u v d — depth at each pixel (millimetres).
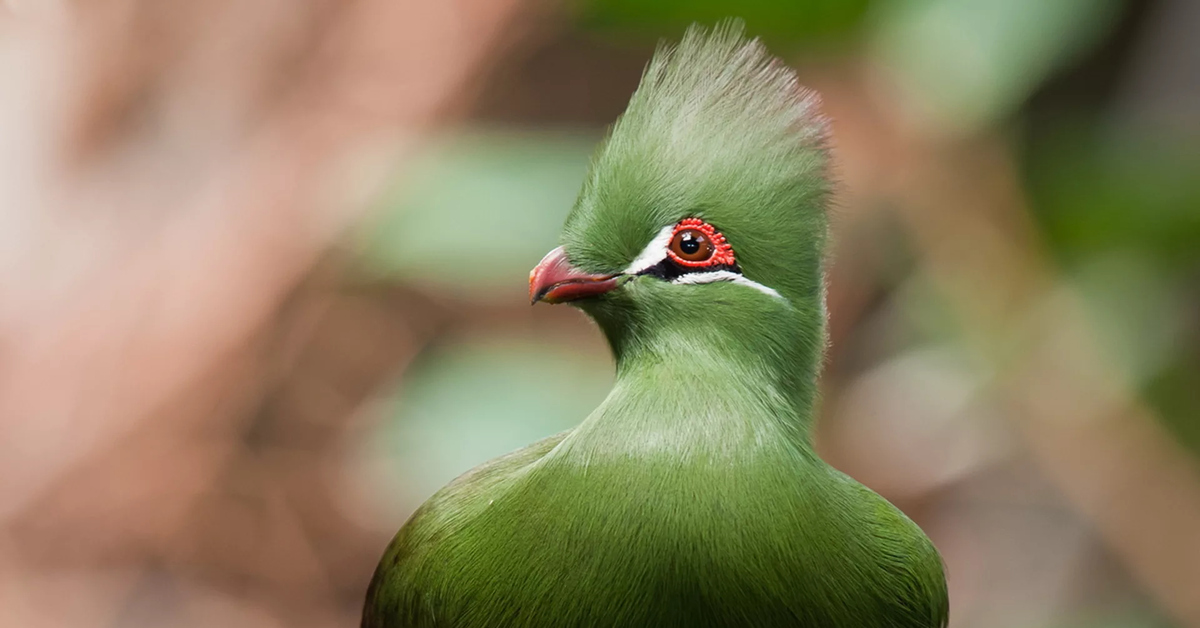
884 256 14531
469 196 11586
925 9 11938
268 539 15039
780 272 6594
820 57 12195
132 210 13422
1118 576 15727
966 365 13094
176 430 13820
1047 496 16047
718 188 6539
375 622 7285
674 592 6203
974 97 12086
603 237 6652
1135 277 12953
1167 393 14172
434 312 16031
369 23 13359
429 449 11461
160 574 14438
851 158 12461
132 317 13398
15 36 13406
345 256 13539
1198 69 16562
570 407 11609
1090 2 11859
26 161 13289
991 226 12664
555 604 6301
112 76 13352
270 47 13352
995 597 15844
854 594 6383
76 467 13570
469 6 13430
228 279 13430
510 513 6395
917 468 14883
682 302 6527
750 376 6512
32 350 13312
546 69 20078
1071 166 13305
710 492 6184
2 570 13617
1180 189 12523
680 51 6793
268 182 13398
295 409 15211
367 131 13422
